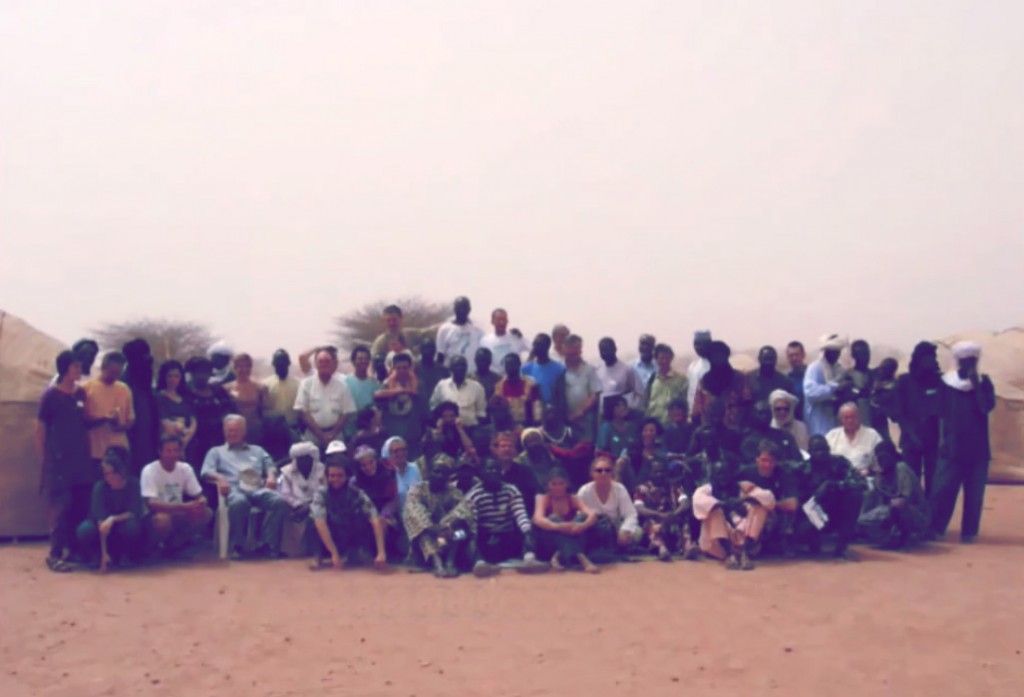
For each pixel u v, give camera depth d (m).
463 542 12.34
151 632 9.51
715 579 11.68
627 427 14.56
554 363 15.59
